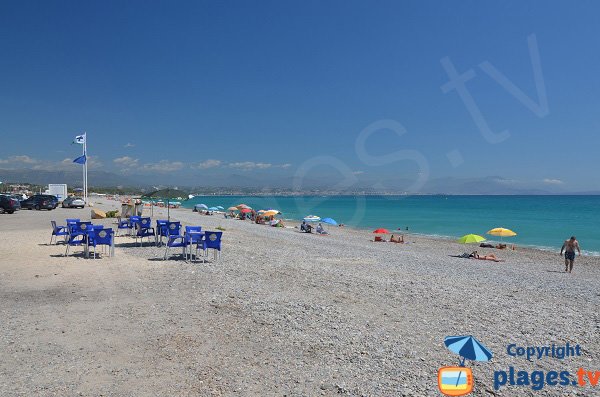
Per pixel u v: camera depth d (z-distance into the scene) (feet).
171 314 26.86
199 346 21.45
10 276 37.09
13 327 23.53
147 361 19.34
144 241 64.80
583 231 144.36
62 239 63.00
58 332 22.89
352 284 39.09
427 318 28.43
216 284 36.24
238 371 18.60
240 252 58.95
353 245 91.61
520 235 133.59
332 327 25.39
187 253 53.83
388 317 28.27
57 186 195.83
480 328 26.63
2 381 16.89
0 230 76.23
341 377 18.37
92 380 17.21
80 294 31.37
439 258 75.20
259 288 35.40
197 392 16.46
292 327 25.08
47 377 17.37
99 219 104.32
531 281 51.11
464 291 39.09
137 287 34.24
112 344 21.33
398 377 18.57
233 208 176.96
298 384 17.52
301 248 73.92
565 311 32.81
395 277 45.70
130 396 15.97
